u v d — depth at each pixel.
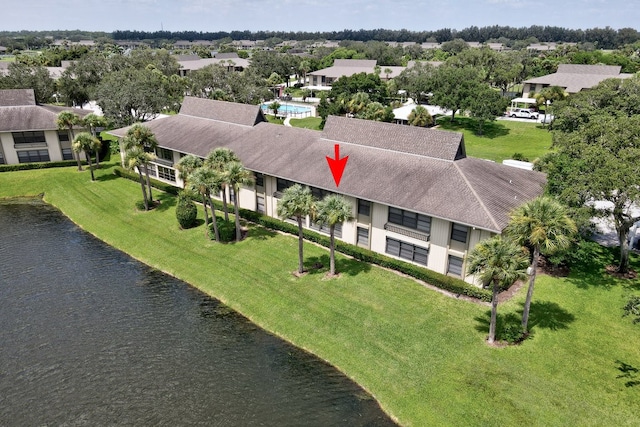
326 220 33.97
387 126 42.88
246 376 27.67
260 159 47.19
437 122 94.25
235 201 41.59
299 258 36.75
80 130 67.25
